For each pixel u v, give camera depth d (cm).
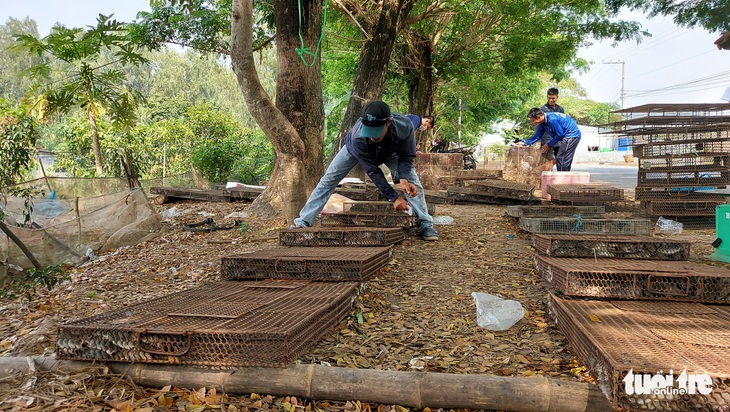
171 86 5653
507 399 246
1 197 716
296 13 767
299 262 416
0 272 548
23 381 269
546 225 594
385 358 304
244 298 354
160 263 584
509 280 446
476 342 324
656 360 227
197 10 1353
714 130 695
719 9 997
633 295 344
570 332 306
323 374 262
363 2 1266
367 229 517
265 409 253
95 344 279
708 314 311
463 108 2716
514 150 1252
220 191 1177
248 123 5484
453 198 995
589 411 241
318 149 802
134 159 1772
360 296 407
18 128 1070
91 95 991
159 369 272
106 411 244
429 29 1652
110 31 918
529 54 1911
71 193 998
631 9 1351
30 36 931
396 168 546
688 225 708
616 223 571
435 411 254
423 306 388
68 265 622
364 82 1130
